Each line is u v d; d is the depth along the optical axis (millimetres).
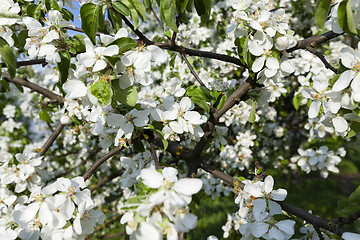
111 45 331
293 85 849
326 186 1746
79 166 853
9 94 622
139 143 392
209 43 797
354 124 355
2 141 915
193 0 388
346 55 333
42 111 609
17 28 401
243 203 376
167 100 385
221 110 419
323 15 333
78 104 478
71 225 340
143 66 340
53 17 366
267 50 374
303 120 965
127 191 817
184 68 667
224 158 645
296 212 355
